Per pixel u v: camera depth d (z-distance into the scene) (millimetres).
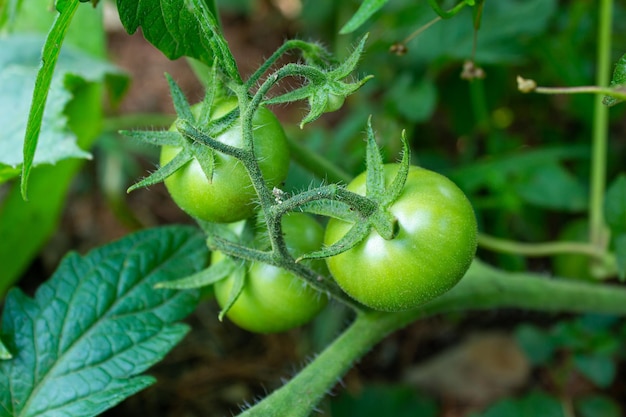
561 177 495
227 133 295
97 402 341
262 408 333
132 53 735
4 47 442
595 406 476
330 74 289
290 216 337
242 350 544
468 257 290
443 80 557
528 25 498
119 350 355
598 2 542
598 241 459
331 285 328
